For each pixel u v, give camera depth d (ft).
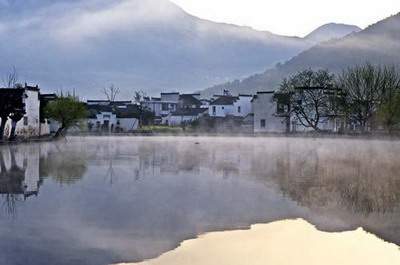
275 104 334.44
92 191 84.69
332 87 301.43
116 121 446.19
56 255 47.24
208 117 426.92
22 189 86.63
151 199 76.95
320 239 54.90
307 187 89.66
